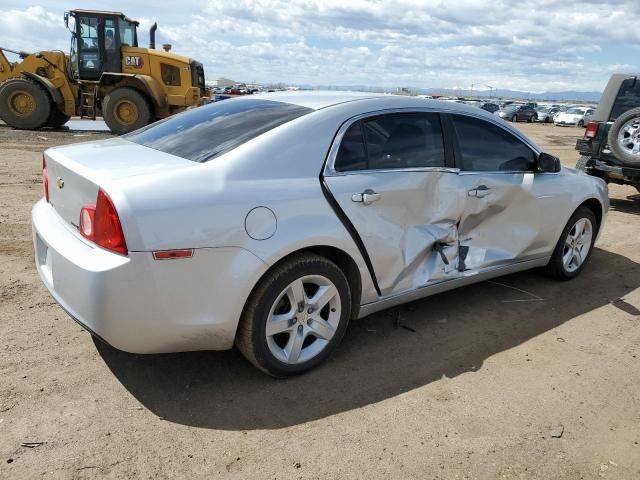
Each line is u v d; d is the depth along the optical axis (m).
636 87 7.96
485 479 2.43
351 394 3.03
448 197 3.71
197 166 2.82
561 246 4.79
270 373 3.05
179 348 2.79
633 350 3.72
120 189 2.55
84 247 2.68
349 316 3.32
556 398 3.09
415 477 2.42
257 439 2.62
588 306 4.46
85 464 2.38
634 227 7.29
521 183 4.18
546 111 48.59
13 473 2.29
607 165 8.16
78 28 15.74
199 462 2.44
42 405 2.76
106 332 2.58
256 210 2.81
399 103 3.62
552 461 2.57
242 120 3.31
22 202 6.69
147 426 2.66
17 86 15.67
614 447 2.70
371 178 3.29
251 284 2.79
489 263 4.12
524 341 3.78
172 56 16.45
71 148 3.34
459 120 3.91
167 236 2.56
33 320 3.62
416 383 3.18
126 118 15.99
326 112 3.26
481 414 2.90
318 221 3.01
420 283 3.65
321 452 2.55
